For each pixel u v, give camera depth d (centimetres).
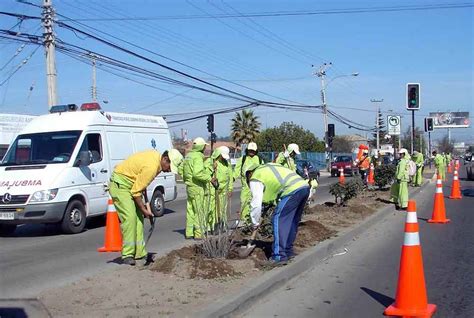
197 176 1036
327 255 922
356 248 1011
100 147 1337
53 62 2031
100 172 1316
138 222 770
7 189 1180
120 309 552
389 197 1850
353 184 1505
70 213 1216
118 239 998
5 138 2230
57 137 1291
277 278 703
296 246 898
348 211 1397
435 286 731
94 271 812
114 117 1414
